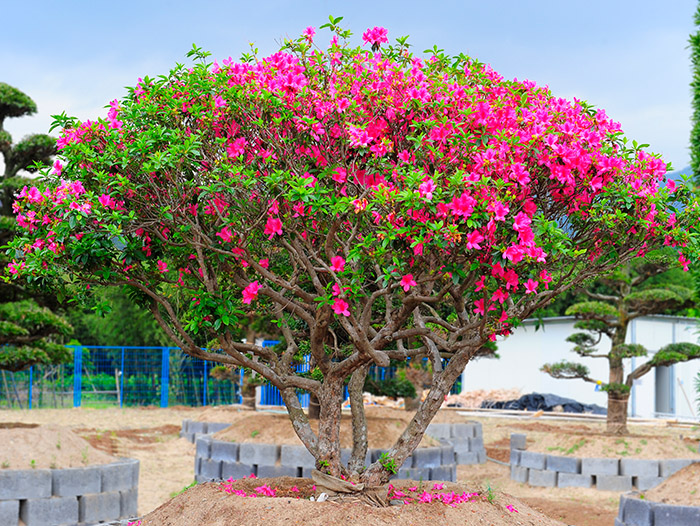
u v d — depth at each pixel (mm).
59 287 6242
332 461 6410
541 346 31016
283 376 6645
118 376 29062
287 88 5758
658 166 5773
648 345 27906
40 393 27422
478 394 31016
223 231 5789
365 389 14898
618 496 12961
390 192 5074
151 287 6457
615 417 15703
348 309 5852
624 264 6168
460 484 7348
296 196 5168
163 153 5262
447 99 5551
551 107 6008
